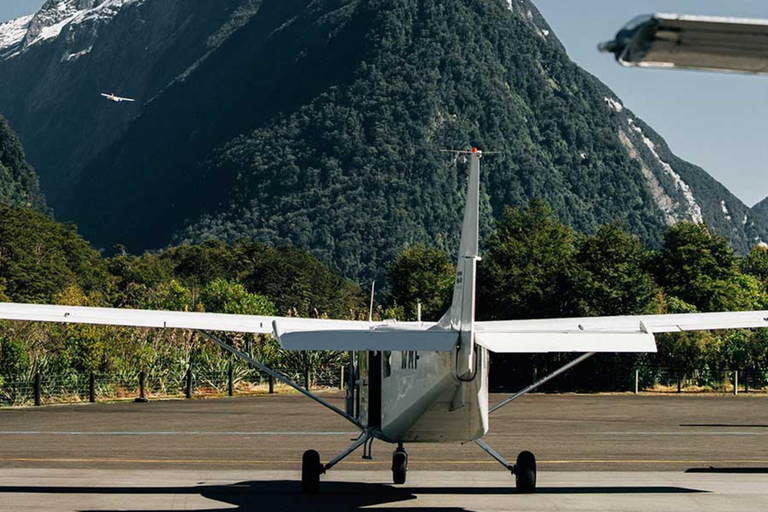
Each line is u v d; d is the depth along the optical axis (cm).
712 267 11375
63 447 4034
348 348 1983
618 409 6981
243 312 10319
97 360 7594
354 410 2789
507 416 6253
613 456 3819
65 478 2995
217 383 8375
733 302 11250
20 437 4491
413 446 4175
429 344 2020
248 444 4216
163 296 10812
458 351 2067
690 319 2514
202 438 4491
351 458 3659
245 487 2812
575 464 3522
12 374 7100
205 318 2542
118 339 7919
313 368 9000
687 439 4609
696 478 3084
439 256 15325
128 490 2731
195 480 2972
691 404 7650
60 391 7269
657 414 6469
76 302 10175
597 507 2442
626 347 2036
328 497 2617
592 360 9706
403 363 2341
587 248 9912
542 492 2727
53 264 15050
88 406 6831
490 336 2081
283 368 8969
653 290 9825
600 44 554
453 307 2183
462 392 2147
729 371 9894
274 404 7100
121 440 4366
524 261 10462
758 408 7138
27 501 2505
